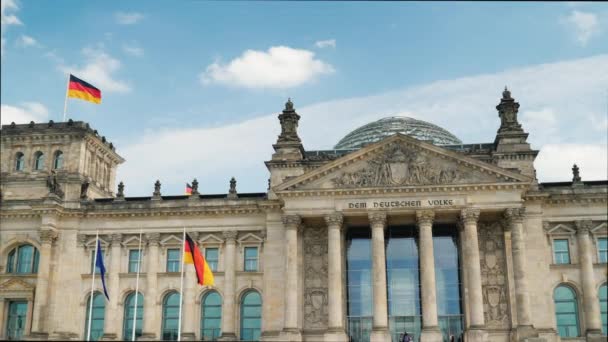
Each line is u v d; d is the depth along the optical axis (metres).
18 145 121.62
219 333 108.50
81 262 113.19
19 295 112.44
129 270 112.44
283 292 105.00
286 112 113.56
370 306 106.62
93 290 105.31
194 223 112.25
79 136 119.56
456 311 104.69
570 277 102.56
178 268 111.44
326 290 105.75
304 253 107.62
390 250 108.44
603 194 103.62
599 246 104.19
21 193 118.75
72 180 116.75
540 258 101.50
